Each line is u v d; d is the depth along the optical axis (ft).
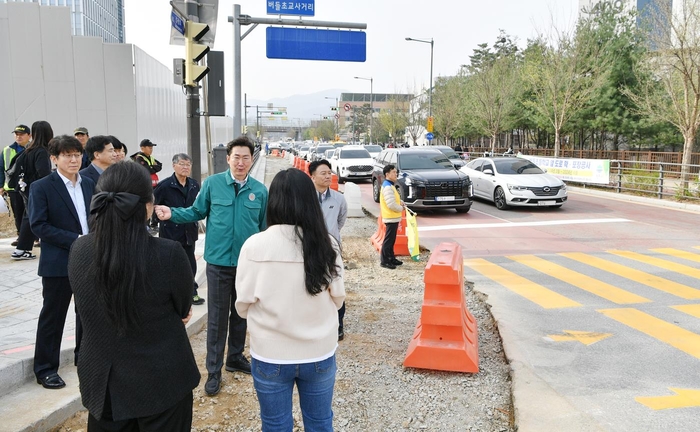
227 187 14.33
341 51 57.93
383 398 14.29
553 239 38.60
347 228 43.60
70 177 13.01
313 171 18.76
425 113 180.65
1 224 35.76
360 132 323.37
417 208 54.34
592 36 96.22
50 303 12.74
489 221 47.06
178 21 23.41
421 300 23.44
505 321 20.30
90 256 7.32
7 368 12.60
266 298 8.67
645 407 13.55
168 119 62.23
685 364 16.35
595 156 109.19
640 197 61.46
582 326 19.80
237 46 53.83
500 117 122.42
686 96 62.18
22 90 47.03
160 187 18.78
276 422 8.98
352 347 17.92
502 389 14.85
